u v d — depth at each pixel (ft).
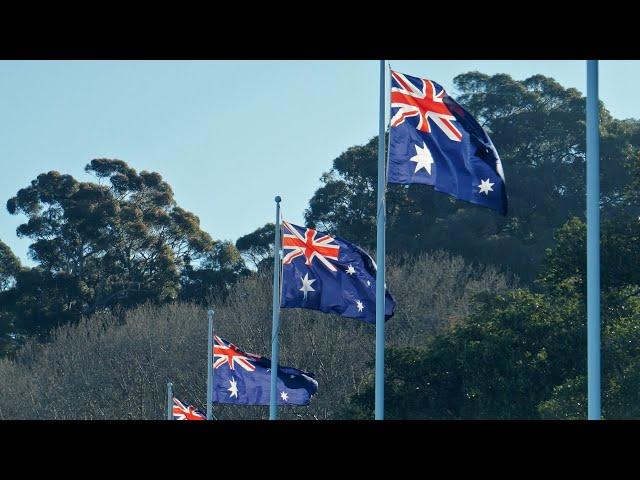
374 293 243.81
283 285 242.78
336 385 564.30
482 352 406.41
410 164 197.06
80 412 654.53
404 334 604.49
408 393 437.99
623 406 339.57
